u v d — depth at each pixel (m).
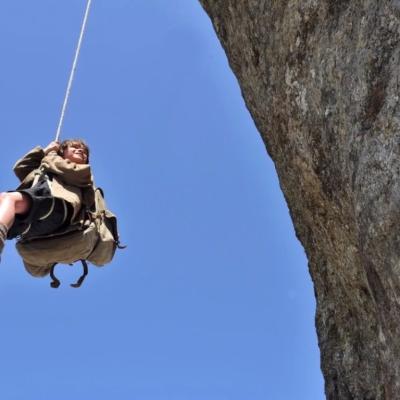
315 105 4.93
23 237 5.07
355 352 5.25
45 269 5.39
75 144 5.54
